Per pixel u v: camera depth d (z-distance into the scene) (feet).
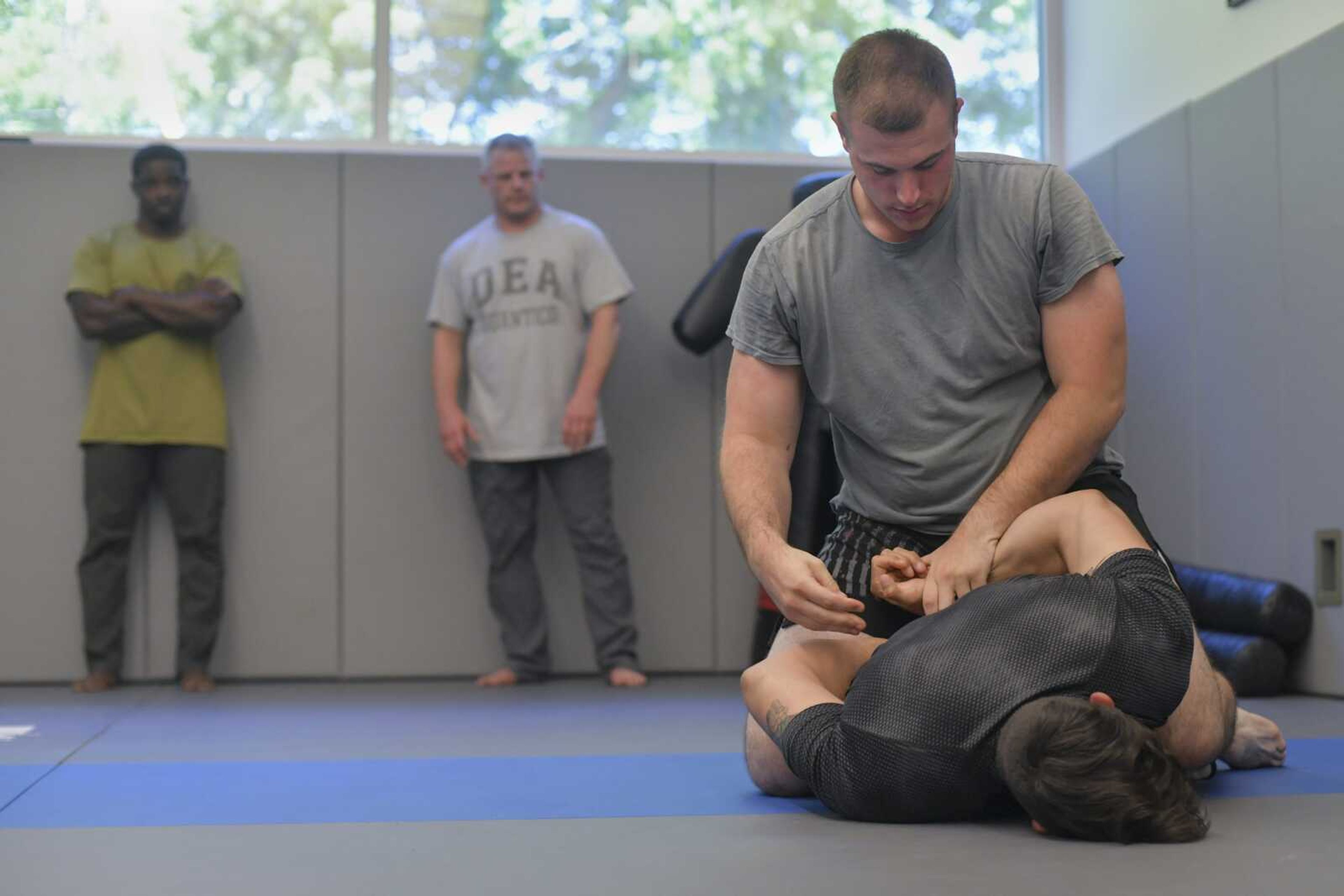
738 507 6.88
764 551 6.52
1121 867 5.05
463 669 15.06
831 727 6.07
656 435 15.35
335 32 15.43
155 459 14.52
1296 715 10.53
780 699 6.32
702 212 15.51
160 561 14.66
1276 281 12.40
